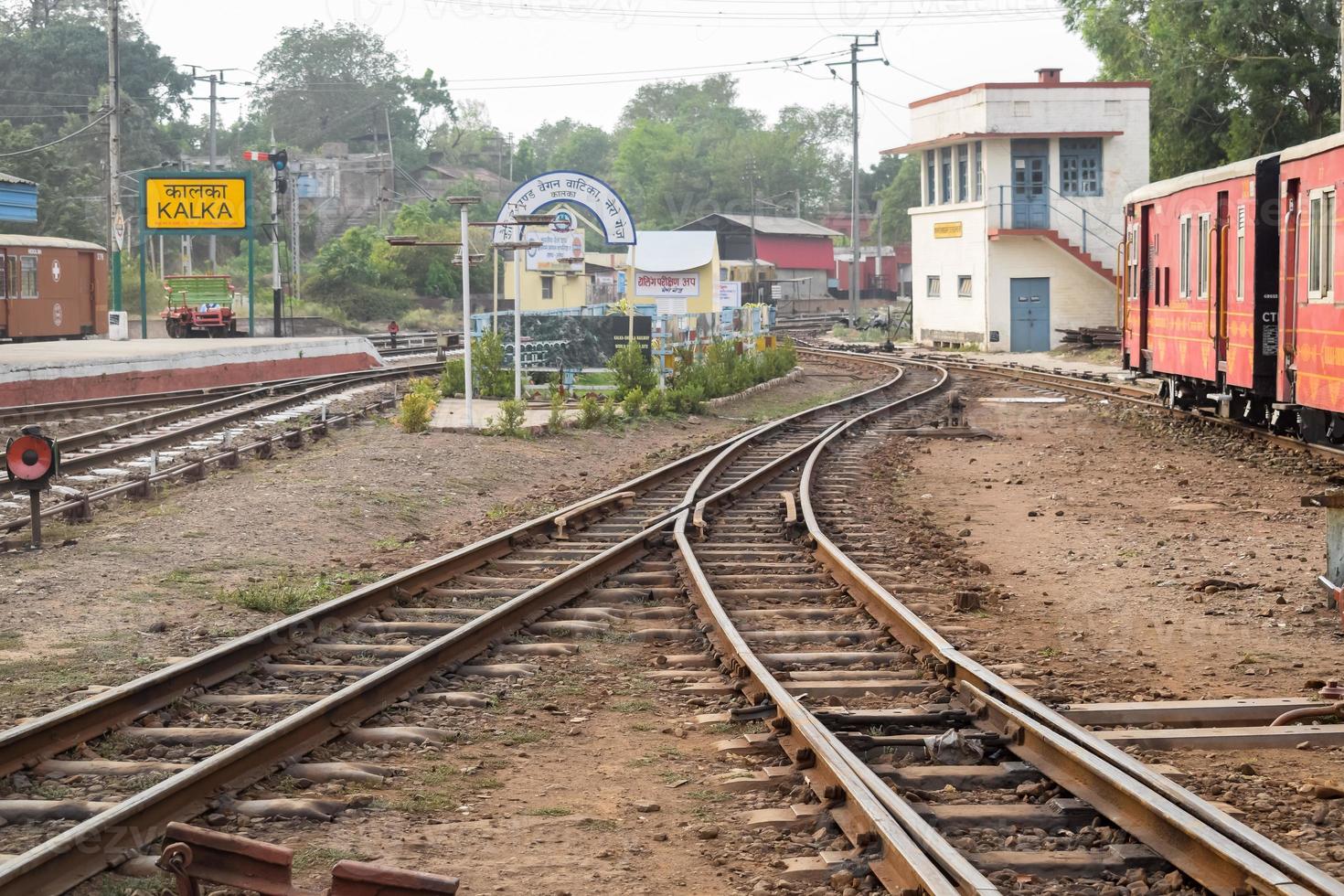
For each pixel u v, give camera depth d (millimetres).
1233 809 8289
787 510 20125
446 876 7383
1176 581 15656
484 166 169500
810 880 7438
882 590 13914
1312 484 23172
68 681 11414
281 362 49594
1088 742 9070
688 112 194375
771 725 10008
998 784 8906
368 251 105750
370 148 149375
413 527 20766
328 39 165000
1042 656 12570
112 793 8633
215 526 18797
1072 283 66938
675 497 22531
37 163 94125
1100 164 67000
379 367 60000
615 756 9781
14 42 118062
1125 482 24469
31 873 6828
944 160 72125
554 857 7844
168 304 73562
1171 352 31547
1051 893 7141
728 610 14117
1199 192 28844
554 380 41312
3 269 53188
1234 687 11406
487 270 107688
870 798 7895
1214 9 62000
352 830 8188
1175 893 7055
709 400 41594
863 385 51938
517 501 23516
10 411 30453
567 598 14562
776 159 160625
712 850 7957
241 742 8781
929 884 6625
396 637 13023
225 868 6324
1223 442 28875
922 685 11266
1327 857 7602
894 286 140875
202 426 29484
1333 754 9719
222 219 59438
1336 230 21016
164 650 12508
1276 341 24922
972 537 19312
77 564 16156
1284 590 14969
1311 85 61625
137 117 117438
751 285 113375
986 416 37594
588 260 89750
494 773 9383
